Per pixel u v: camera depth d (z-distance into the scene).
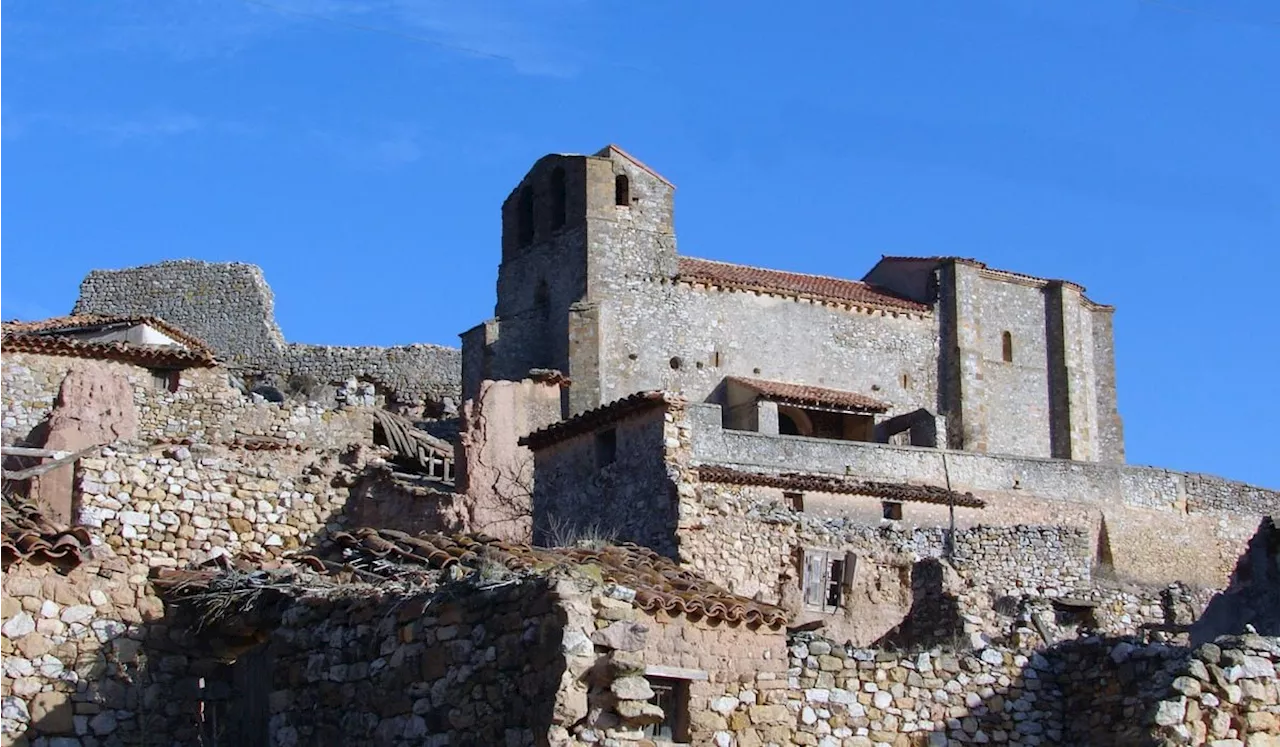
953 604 31.11
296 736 21.48
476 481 45.19
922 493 57.19
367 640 21.11
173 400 47.91
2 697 21.53
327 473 30.34
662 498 38.09
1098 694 22.20
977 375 84.19
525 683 19.11
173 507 27.83
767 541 38.25
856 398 78.75
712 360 78.81
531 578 19.61
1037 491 69.06
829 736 21.47
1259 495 75.38
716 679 20.95
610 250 78.62
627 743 18.64
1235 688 20.55
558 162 81.25
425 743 19.97
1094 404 88.38
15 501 24.33
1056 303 87.88
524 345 79.56
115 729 22.09
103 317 63.47
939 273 84.94
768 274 83.69
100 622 22.44
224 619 22.94
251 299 88.69
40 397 47.41
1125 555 70.50
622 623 19.28
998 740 22.11
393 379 85.56
